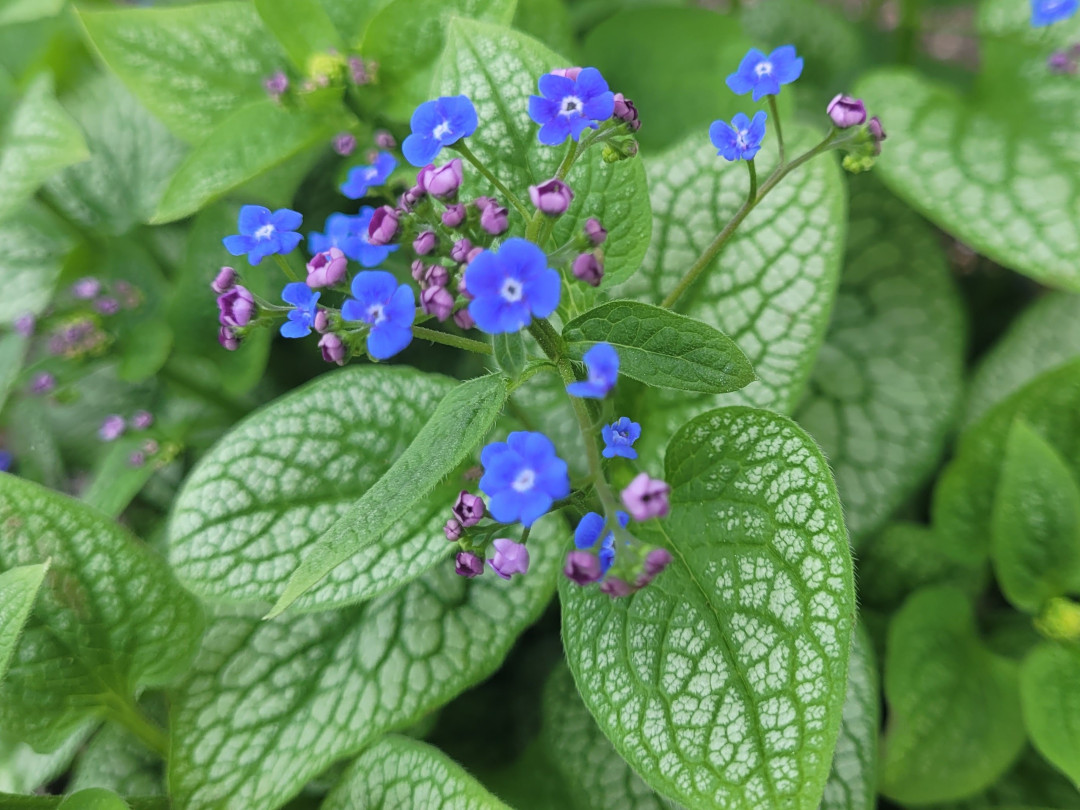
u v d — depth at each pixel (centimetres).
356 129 19
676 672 14
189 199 18
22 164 19
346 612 17
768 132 18
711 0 29
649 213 15
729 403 17
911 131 20
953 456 21
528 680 20
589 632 15
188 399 21
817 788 13
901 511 21
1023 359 20
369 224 14
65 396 20
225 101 20
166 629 16
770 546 14
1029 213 18
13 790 18
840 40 25
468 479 16
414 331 14
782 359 17
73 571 16
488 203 13
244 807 16
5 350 20
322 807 16
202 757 16
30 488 16
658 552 13
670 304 15
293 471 17
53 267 22
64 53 23
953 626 18
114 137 23
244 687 17
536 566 17
